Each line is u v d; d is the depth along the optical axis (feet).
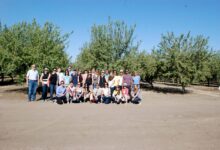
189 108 46.83
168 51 95.61
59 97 48.93
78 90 52.03
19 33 72.49
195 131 28.32
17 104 47.01
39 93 69.62
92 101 52.01
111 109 43.32
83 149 21.38
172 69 95.86
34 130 27.58
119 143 23.21
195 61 95.76
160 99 66.08
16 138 24.41
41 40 69.67
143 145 22.70
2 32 76.13
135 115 37.76
